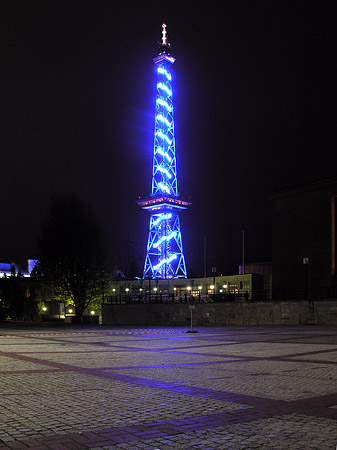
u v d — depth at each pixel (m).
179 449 5.25
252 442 5.48
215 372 11.63
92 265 69.88
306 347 18.42
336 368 12.20
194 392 8.80
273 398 8.17
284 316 41.19
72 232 68.88
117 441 5.58
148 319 59.88
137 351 18.03
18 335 33.09
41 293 95.00
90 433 5.95
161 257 135.62
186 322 53.75
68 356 16.17
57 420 6.68
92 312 87.50
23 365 13.54
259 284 81.69
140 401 7.98
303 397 8.27
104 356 16.06
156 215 144.38
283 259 60.62
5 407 7.63
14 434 5.93
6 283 81.56
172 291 99.62
